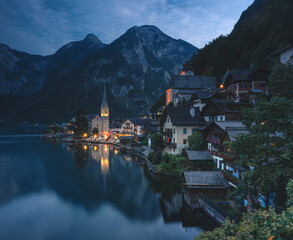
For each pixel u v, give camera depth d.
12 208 37.75
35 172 61.66
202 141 49.06
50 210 36.75
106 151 101.88
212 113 55.09
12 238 28.38
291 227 8.46
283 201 18.66
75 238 28.22
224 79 87.56
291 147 15.39
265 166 17.09
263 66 79.56
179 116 58.12
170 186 45.75
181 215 33.97
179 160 51.72
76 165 70.06
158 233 28.81
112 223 31.92
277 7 98.19
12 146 118.88
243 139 17.91
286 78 29.45
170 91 114.62
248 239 8.98
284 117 16.14
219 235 10.98
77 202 40.00
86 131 164.50
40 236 28.75
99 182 51.75
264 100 18.12
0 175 58.44
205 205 30.27
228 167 35.81
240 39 110.81
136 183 49.97
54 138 172.50
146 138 98.38
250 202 23.72
